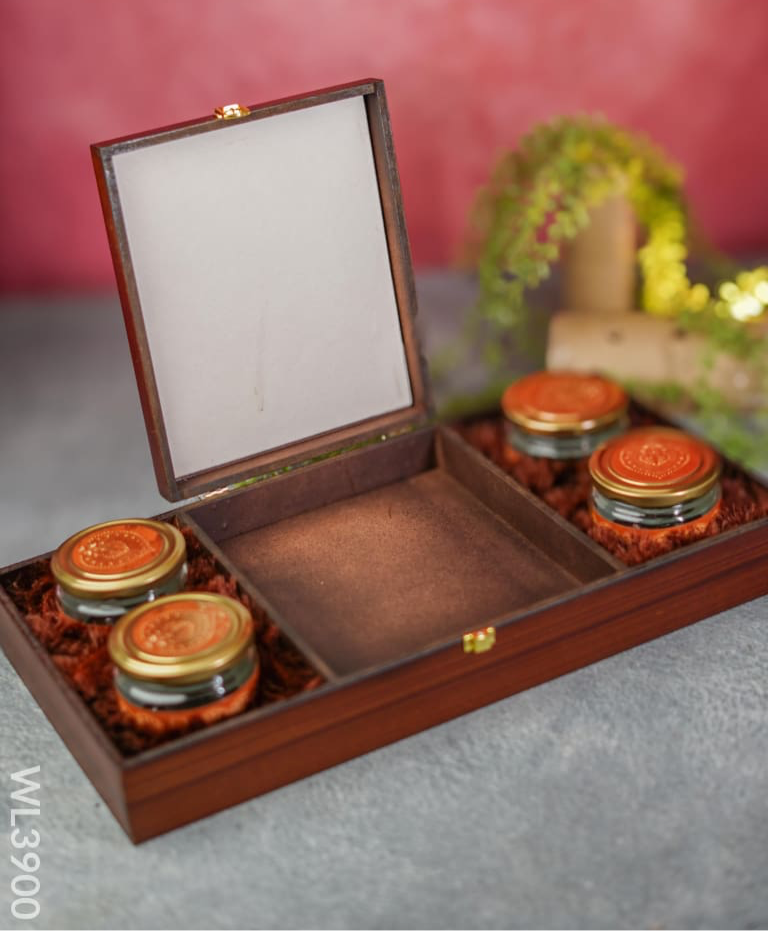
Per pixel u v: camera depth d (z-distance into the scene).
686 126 1.56
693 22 1.50
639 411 1.00
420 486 0.95
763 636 0.85
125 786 0.73
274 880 0.74
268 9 1.50
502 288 1.22
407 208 1.61
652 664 0.83
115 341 1.60
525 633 0.80
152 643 0.76
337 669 0.82
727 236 1.63
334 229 0.90
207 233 0.87
